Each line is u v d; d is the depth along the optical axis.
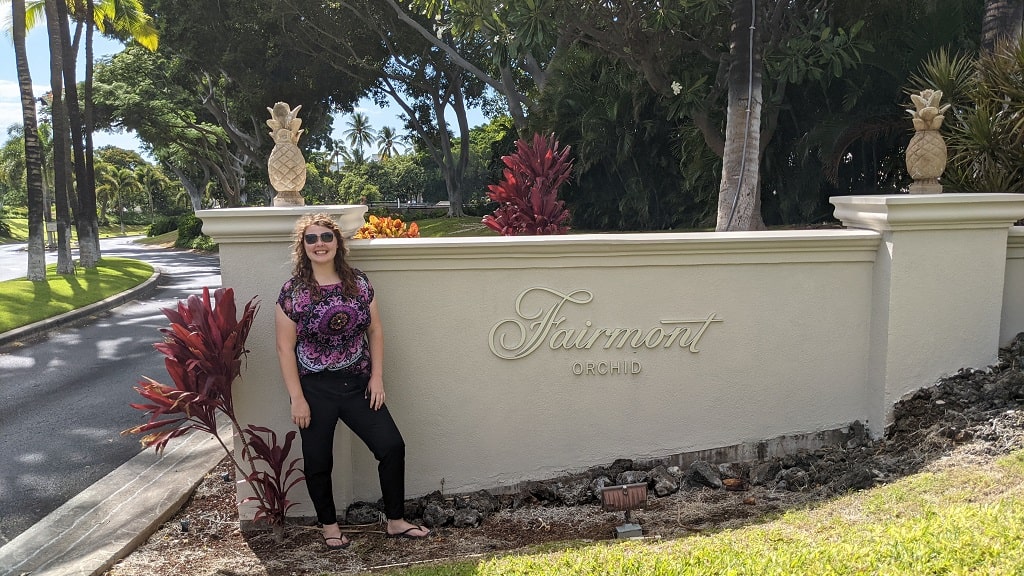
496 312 4.37
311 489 3.81
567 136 21.12
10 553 3.93
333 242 3.67
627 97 18.77
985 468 3.66
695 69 14.83
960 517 2.77
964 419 4.29
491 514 4.20
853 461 4.36
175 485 4.78
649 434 4.57
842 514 3.32
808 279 4.62
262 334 4.10
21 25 17.86
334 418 3.76
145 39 25.56
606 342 4.47
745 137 9.44
